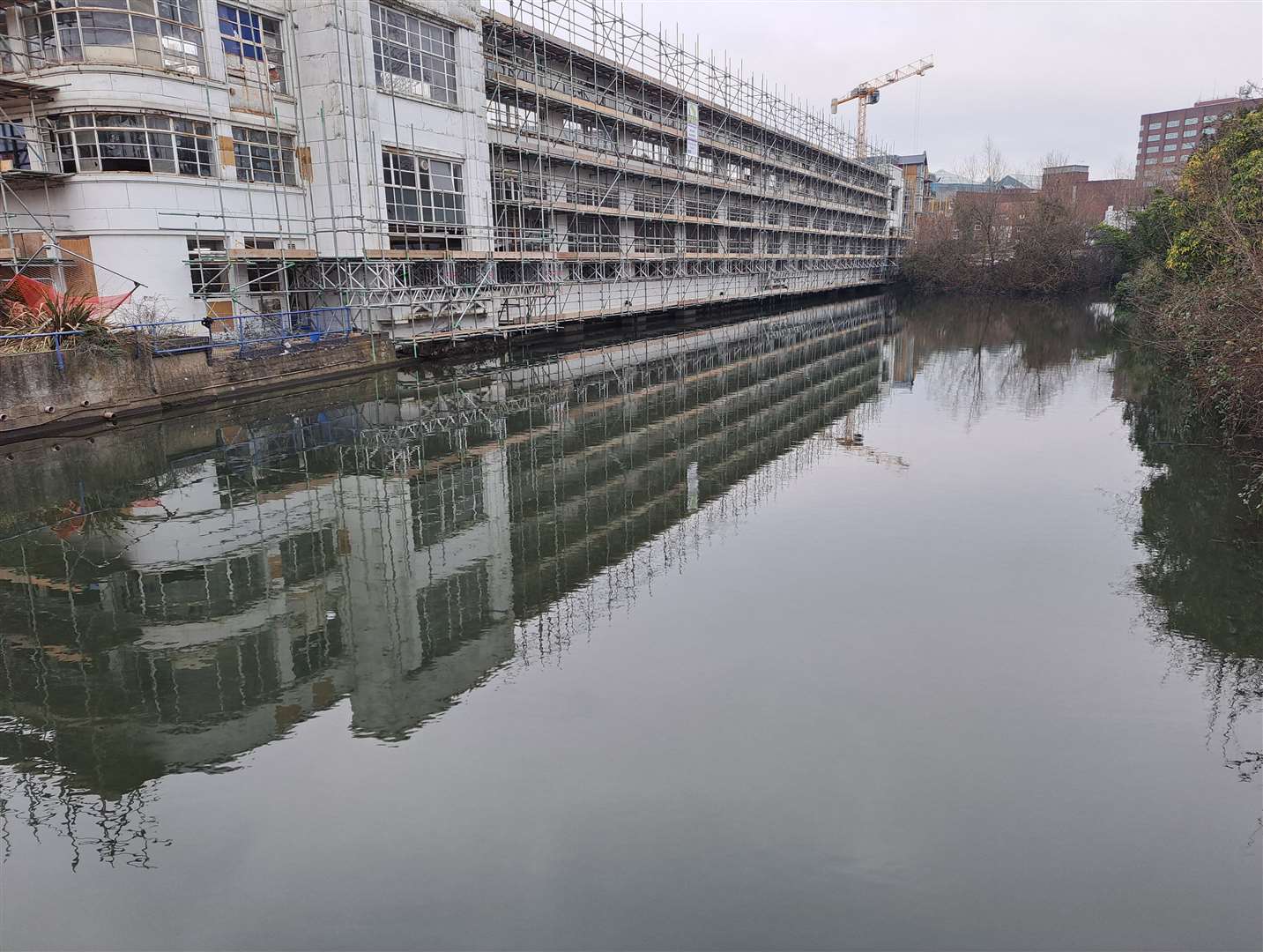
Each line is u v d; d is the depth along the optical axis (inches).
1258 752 258.8
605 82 1681.8
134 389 768.9
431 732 275.9
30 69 861.2
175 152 908.0
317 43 1027.3
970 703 289.1
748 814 230.1
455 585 414.6
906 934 187.8
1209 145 1285.7
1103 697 292.0
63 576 424.5
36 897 203.0
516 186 1430.9
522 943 185.3
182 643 349.4
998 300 2893.7
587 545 474.3
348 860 213.9
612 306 1674.5
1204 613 359.9
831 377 1136.8
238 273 997.2
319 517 525.7
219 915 196.2
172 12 902.4
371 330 1101.7
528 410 898.1
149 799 242.7
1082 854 213.9
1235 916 193.3
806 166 2822.3
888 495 554.3
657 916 193.6
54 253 879.7
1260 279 569.9
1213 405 700.0
